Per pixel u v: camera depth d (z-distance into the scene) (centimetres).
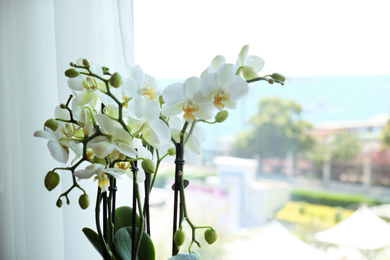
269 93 285
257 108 283
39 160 112
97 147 60
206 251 228
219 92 65
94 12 104
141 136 70
